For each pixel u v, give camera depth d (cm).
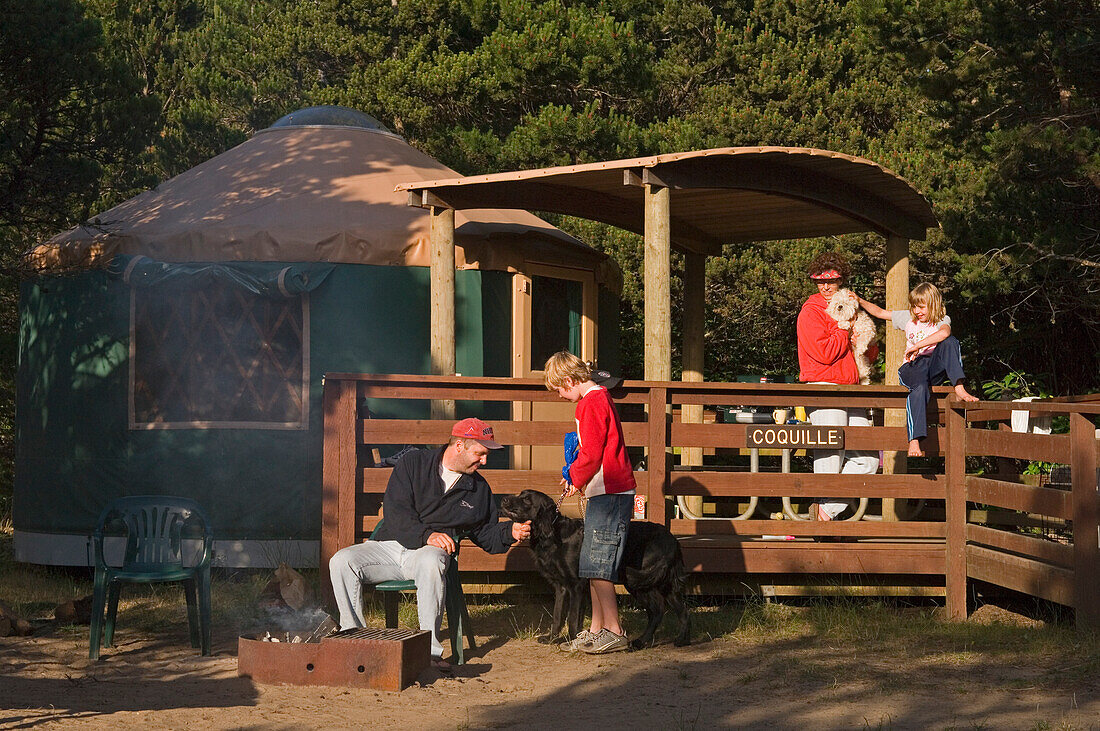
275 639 538
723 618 676
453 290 808
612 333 1123
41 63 870
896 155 1329
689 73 1695
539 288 991
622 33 1595
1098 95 1093
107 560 891
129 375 894
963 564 698
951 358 685
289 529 873
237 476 876
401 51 1914
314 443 878
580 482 557
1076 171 1055
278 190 959
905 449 715
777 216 923
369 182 988
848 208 812
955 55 1157
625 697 487
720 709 464
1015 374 1309
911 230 861
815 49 1603
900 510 845
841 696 483
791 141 1508
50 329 943
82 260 912
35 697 481
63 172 916
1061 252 1067
